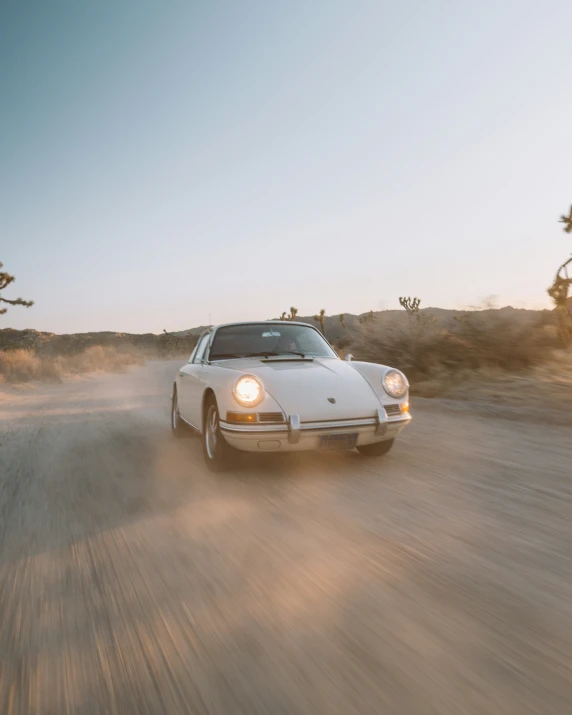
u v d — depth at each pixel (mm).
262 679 1848
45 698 1791
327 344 6180
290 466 5113
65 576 2781
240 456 4816
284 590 2537
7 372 18641
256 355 5691
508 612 2279
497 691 1750
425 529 3334
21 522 3705
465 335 11977
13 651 2088
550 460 5113
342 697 1741
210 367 5387
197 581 2666
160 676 1887
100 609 2404
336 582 2609
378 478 4594
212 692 1787
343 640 2082
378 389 4879
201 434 5273
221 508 3873
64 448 6418
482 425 7109
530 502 3840
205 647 2061
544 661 1913
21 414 10047
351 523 3482
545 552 2938
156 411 10023
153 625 2244
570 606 2326
